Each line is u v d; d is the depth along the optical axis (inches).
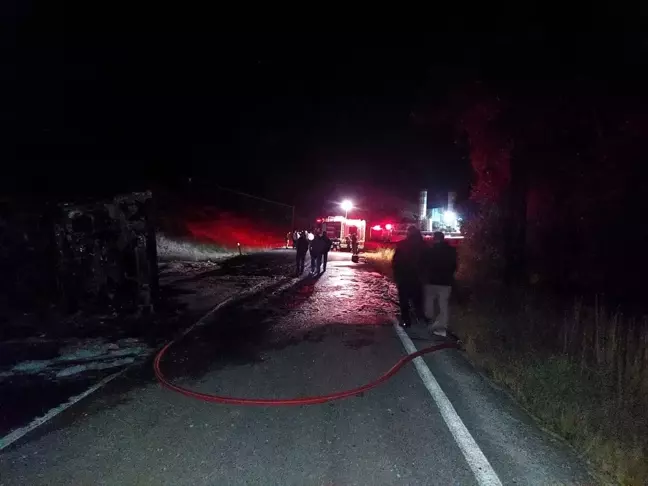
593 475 176.4
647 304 445.1
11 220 474.3
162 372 289.4
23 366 302.4
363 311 492.1
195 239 1437.0
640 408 223.3
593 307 432.1
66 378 279.4
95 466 177.2
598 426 208.5
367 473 173.0
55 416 223.0
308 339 373.1
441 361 316.8
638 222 467.2
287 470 174.4
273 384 267.3
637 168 441.7
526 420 222.2
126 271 472.7
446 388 263.1
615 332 308.5
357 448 191.5
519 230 554.3
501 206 610.9
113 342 359.9
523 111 490.6
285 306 517.0
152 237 480.1
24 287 448.8
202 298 563.5
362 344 358.6
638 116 418.9
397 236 1895.9
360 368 298.4
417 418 221.6
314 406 235.5
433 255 392.5
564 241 569.3
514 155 532.7
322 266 963.3
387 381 273.9
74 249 461.7
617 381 248.2
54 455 185.5
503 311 427.2
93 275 466.9
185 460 181.3
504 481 169.8
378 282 722.2
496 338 346.3
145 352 335.9
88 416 222.8
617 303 451.5
